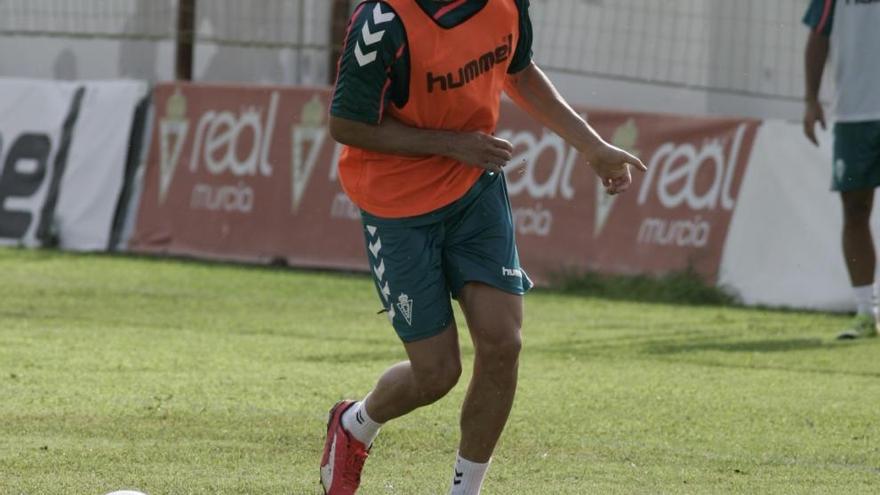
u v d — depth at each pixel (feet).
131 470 54.44
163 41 194.18
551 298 129.49
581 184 139.54
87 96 171.01
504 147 45.83
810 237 125.80
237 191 159.94
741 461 58.34
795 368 86.74
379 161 46.70
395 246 46.96
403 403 48.52
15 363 83.92
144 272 145.07
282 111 158.51
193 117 164.25
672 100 169.99
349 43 45.27
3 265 148.15
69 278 137.59
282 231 156.15
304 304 120.98
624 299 130.31
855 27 99.50
